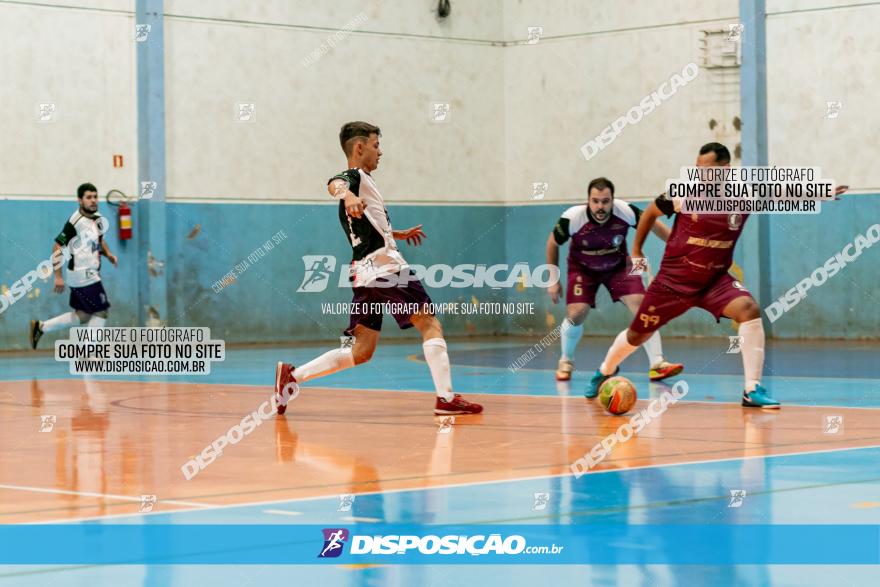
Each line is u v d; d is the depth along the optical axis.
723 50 49.97
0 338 45.25
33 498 13.84
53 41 45.75
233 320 49.56
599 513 12.62
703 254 23.95
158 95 47.50
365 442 18.88
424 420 22.05
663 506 12.99
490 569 10.27
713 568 10.22
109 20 46.78
